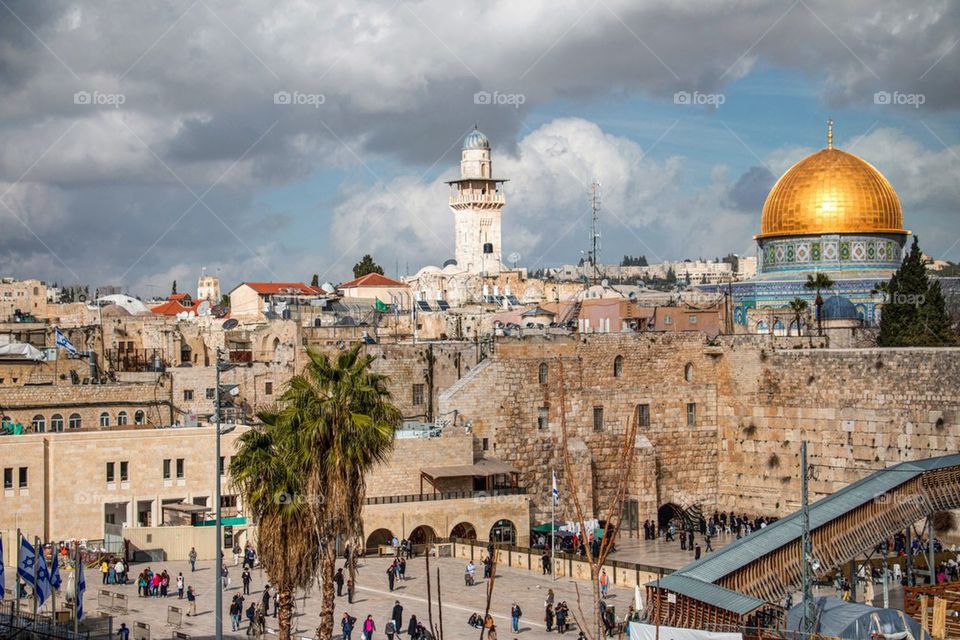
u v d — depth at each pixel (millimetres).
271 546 69500
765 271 188500
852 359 133125
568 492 134750
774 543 83188
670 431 142375
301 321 169500
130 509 113312
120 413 126938
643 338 141625
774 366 140125
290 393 71250
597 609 59594
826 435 135375
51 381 134875
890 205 182750
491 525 122125
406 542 115938
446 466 124312
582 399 137500
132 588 97688
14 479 108250
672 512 145250
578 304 166625
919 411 127562
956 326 176250
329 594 69875
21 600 91375
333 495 69062
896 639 73250
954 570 105500
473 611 93438
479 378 131500
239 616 86062
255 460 70062
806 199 183250
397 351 135875
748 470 142250
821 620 74500
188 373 135375
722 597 74875
